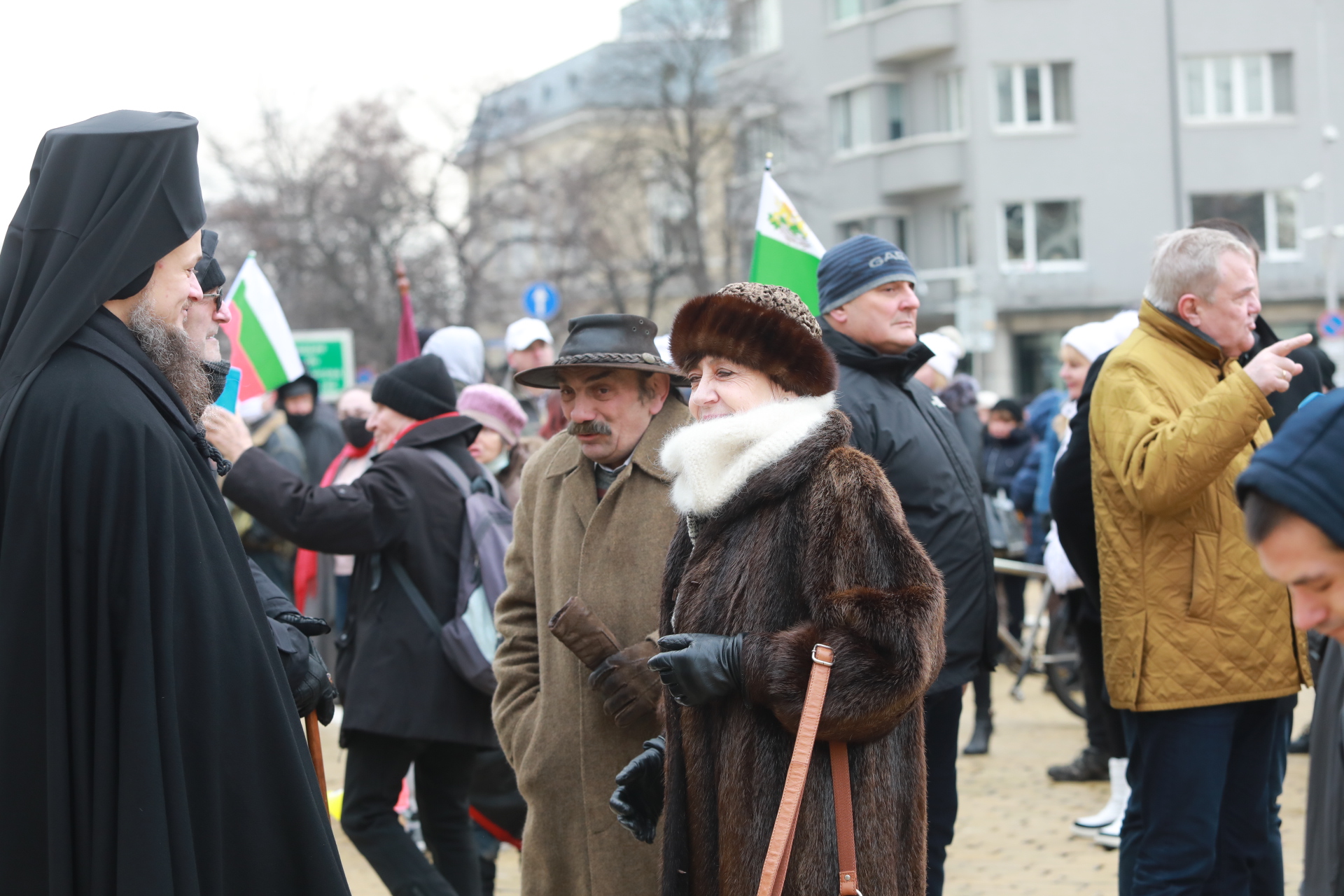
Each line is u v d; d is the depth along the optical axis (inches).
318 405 374.6
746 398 102.3
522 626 138.0
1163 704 132.4
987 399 527.8
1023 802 239.5
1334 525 56.8
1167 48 1226.0
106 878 84.0
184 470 91.8
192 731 88.2
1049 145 1236.5
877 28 1293.1
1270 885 143.9
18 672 86.0
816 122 1360.7
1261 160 1233.4
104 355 91.5
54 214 93.0
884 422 146.3
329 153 1274.6
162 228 94.7
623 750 123.9
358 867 215.6
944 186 1273.4
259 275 232.5
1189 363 137.8
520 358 288.8
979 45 1234.6
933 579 95.3
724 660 94.7
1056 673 306.0
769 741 96.2
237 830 89.6
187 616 89.0
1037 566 338.3
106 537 86.8
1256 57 1238.9
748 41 1428.4
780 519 97.9
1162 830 133.9
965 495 150.0
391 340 1255.5
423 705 162.4
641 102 1302.9
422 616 164.6
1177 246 138.3
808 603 95.2
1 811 85.2
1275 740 147.8
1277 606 133.7
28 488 87.3
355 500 161.6
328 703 112.9
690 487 101.8
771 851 89.9
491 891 188.5
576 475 132.7
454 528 167.0
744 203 1321.4
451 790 170.6
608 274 1320.1
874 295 152.5
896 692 90.8
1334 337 875.4
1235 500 134.3
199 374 99.3
